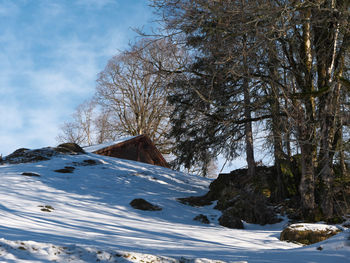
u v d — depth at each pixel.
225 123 17.20
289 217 16.30
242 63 14.48
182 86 17.62
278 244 10.55
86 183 20.64
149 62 17.08
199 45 15.38
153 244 7.87
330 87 13.73
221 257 5.45
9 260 3.73
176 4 13.30
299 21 12.82
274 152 19.47
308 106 16.05
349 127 15.30
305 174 16.08
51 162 24.75
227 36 13.09
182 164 24.69
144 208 16.38
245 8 12.00
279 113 16.75
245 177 21.48
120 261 4.11
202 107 18.69
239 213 16.22
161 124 44.78
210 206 18.59
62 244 4.46
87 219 12.71
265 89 17.27
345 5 13.36
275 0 12.99
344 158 17.58
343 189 17.25
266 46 13.10
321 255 5.31
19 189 17.02
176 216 16.00
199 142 22.81
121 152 34.81
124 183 21.78
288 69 15.81
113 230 10.76
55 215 12.65
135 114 43.44
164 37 14.81
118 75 42.19
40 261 3.81
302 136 15.92
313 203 15.82
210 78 16.34
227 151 23.03
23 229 8.62
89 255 4.14
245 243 10.43
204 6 11.95
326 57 15.56
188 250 6.77
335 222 14.61
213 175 42.44
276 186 19.38
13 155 26.47
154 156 37.44
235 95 18.02
